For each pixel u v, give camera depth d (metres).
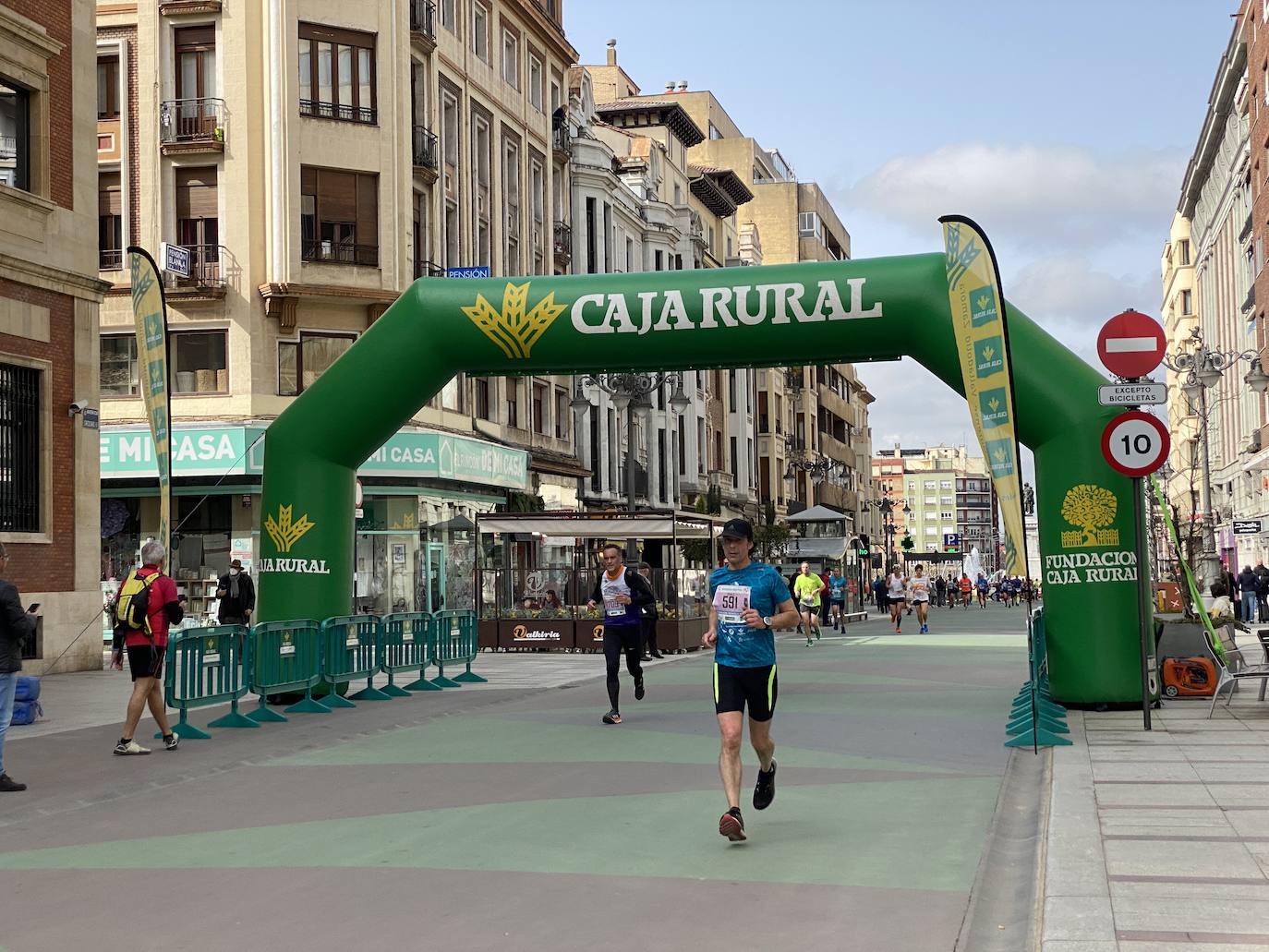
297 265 35.75
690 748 12.98
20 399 23.12
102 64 36.56
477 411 43.09
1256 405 55.66
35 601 22.84
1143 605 13.84
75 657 23.69
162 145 35.84
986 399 13.05
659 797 10.18
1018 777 11.12
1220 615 19.53
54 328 23.78
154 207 35.84
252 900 7.21
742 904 6.97
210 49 36.22
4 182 23.03
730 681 8.70
